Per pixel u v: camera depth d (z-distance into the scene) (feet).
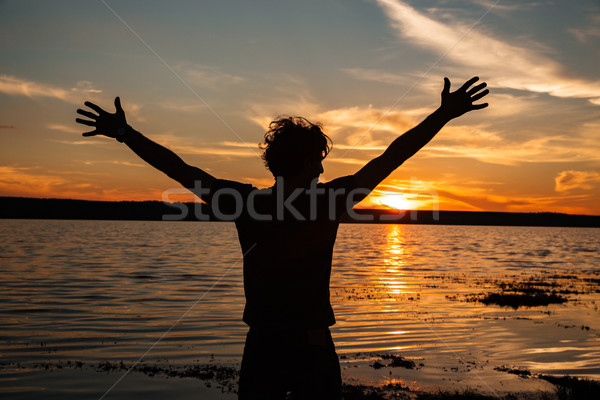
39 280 115.75
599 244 463.42
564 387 28.63
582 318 62.28
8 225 640.99
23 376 32.01
